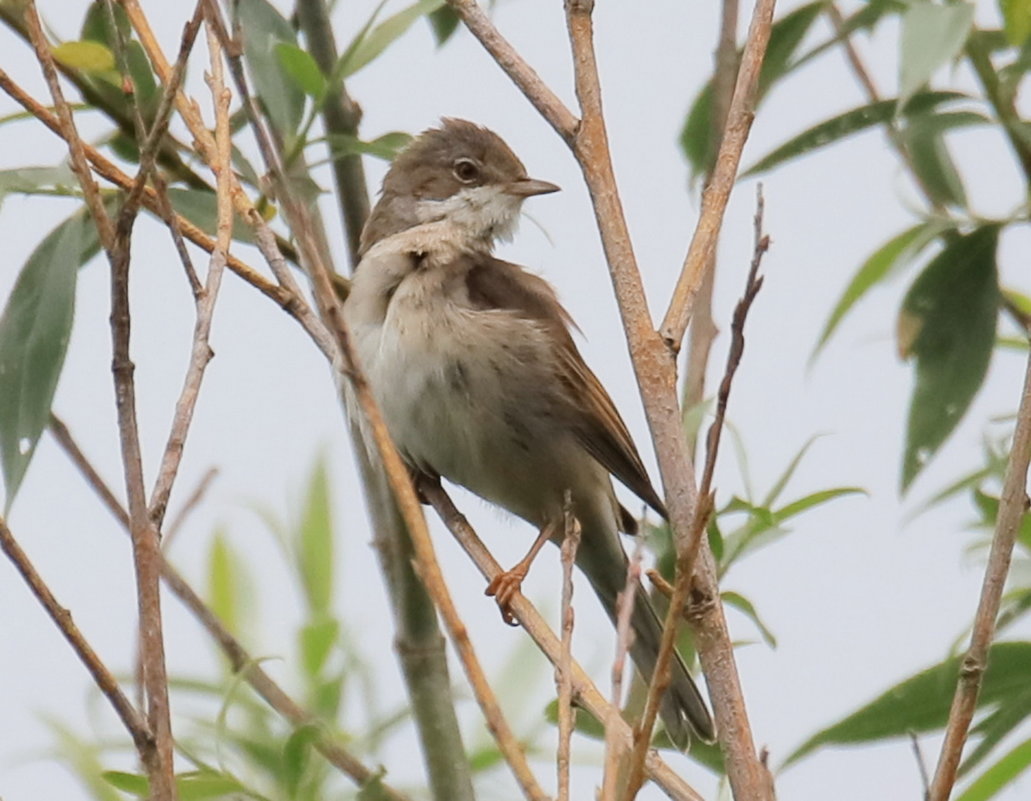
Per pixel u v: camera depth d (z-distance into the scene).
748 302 5.64
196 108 7.91
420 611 8.53
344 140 9.38
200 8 6.29
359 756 8.79
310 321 8.24
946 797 6.05
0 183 8.55
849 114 9.55
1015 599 8.52
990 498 9.26
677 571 5.62
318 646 9.24
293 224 5.97
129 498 6.00
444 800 8.32
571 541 5.79
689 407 8.64
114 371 6.13
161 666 5.82
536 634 7.18
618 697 5.43
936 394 9.47
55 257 8.45
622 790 5.90
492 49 7.31
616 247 6.88
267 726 8.82
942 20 7.87
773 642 8.45
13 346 8.26
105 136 9.68
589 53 7.18
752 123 7.13
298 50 9.00
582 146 7.05
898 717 8.12
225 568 9.79
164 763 5.72
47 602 5.77
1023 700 8.06
